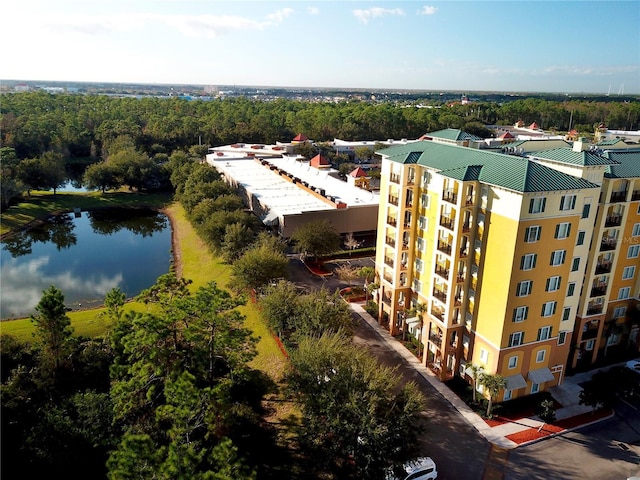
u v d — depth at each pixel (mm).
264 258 64250
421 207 55500
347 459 39250
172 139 186500
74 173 164750
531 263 44406
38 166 127250
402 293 59312
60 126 184000
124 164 138250
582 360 55938
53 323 43844
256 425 43000
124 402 37906
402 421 35281
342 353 41438
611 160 49500
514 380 47406
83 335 59281
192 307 42062
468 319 50062
